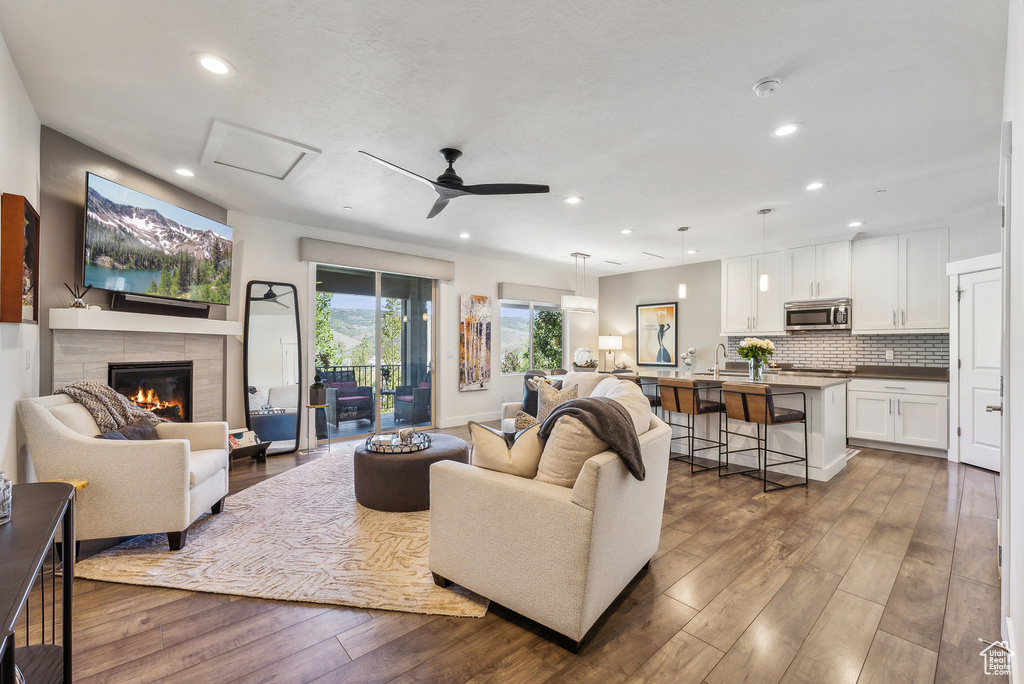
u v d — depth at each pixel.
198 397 3.98
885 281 5.07
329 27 1.88
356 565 2.31
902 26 1.86
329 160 3.22
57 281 2.84
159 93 2.38
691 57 2.07
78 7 1.77
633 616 1.91
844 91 2.33
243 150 3.06
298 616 1.90
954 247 4.63
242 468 4.09
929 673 1.58
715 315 6.86
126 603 1.98
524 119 2.64
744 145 2.95
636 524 2.04
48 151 2.78
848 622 1.88
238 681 1.52
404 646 1.72
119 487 2.34
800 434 3.96
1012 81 1.69
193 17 1.83
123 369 3.30
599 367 8.36
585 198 3.99
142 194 3.33
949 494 3.48
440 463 2.13
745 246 5.80
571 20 1.83
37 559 0.95
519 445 2.00
